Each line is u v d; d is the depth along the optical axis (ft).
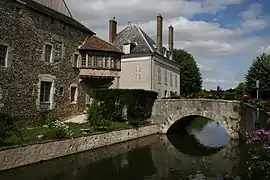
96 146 53.93
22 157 37.60
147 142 68.90
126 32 107.65
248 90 117.60
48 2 70.49
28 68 56.13
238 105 68.28
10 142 38.45
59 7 75.25
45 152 41.55
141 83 95.96
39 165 40.14
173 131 87.56
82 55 73.46
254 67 117.80
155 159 50.72
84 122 64.18
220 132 96.07
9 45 50.98
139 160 49.06
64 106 67.82
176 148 63.26
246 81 119.85
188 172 42.73
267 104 61.31
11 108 51.93
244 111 64.39
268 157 26.18
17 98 53.42
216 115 72.18
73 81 71.36
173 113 79.61
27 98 56.13
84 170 40.50
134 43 101.04
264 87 112.68
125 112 74.64
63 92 67.41
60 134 45.85
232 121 69.41
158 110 82.33
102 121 61.16
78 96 73.46
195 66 160.35
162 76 104.99
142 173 41.01
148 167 44.65
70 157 46.57
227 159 52.01
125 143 64.49
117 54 77.51
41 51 59.82
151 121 83.05
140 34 103.86
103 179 37.01
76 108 72.54
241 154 55.52
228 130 69.92
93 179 36.73
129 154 53.62
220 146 66.54
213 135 87.40
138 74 96.68
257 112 54.03
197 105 75.46
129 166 44.57
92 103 73.92
